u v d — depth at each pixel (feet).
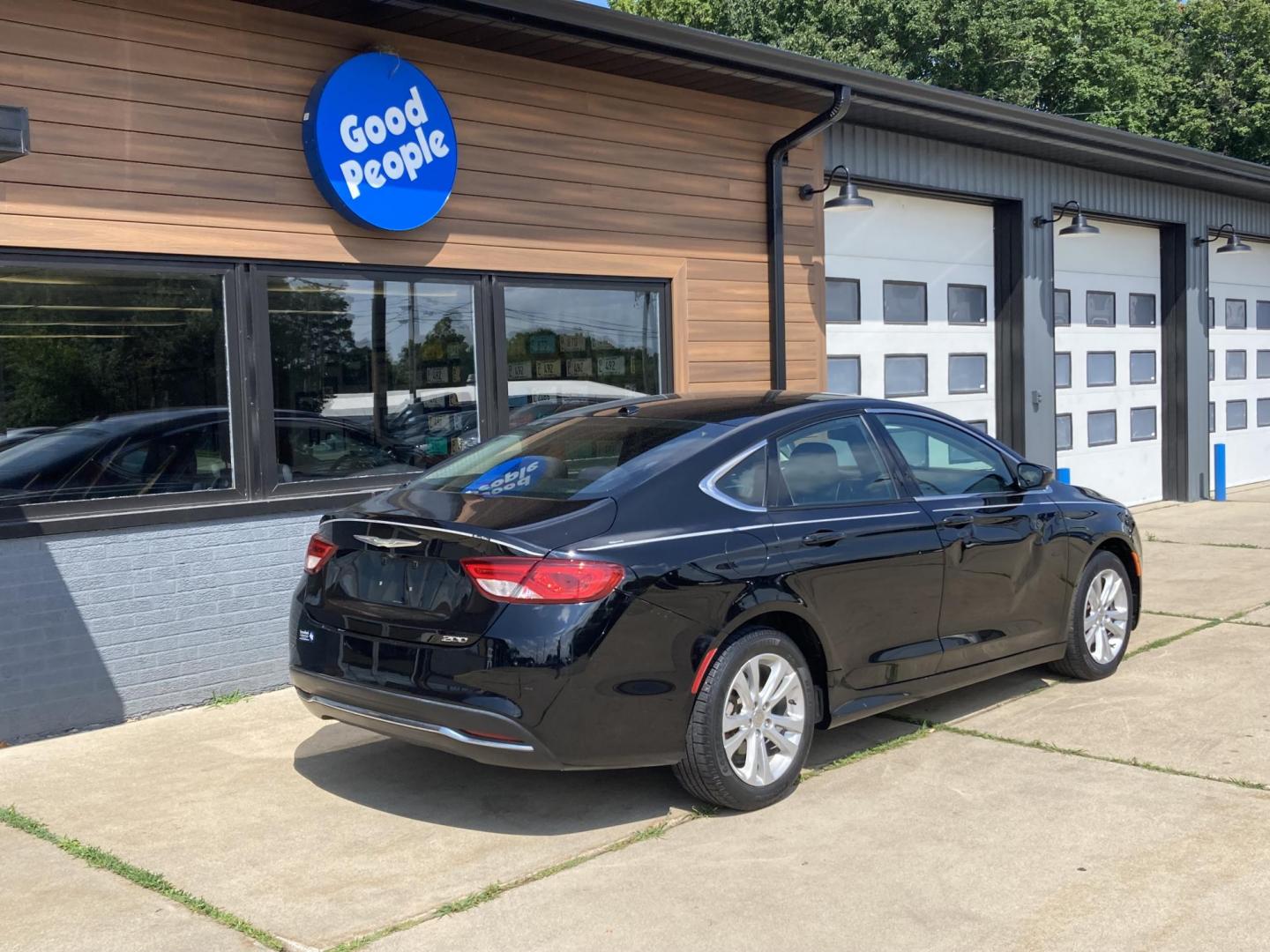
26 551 17.88
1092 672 20.11
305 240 20.93
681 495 14.39
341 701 14.25
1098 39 93.66
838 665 15.43
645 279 26.73
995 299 39.19
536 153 24.44
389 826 14.24
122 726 18.70
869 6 88.02
